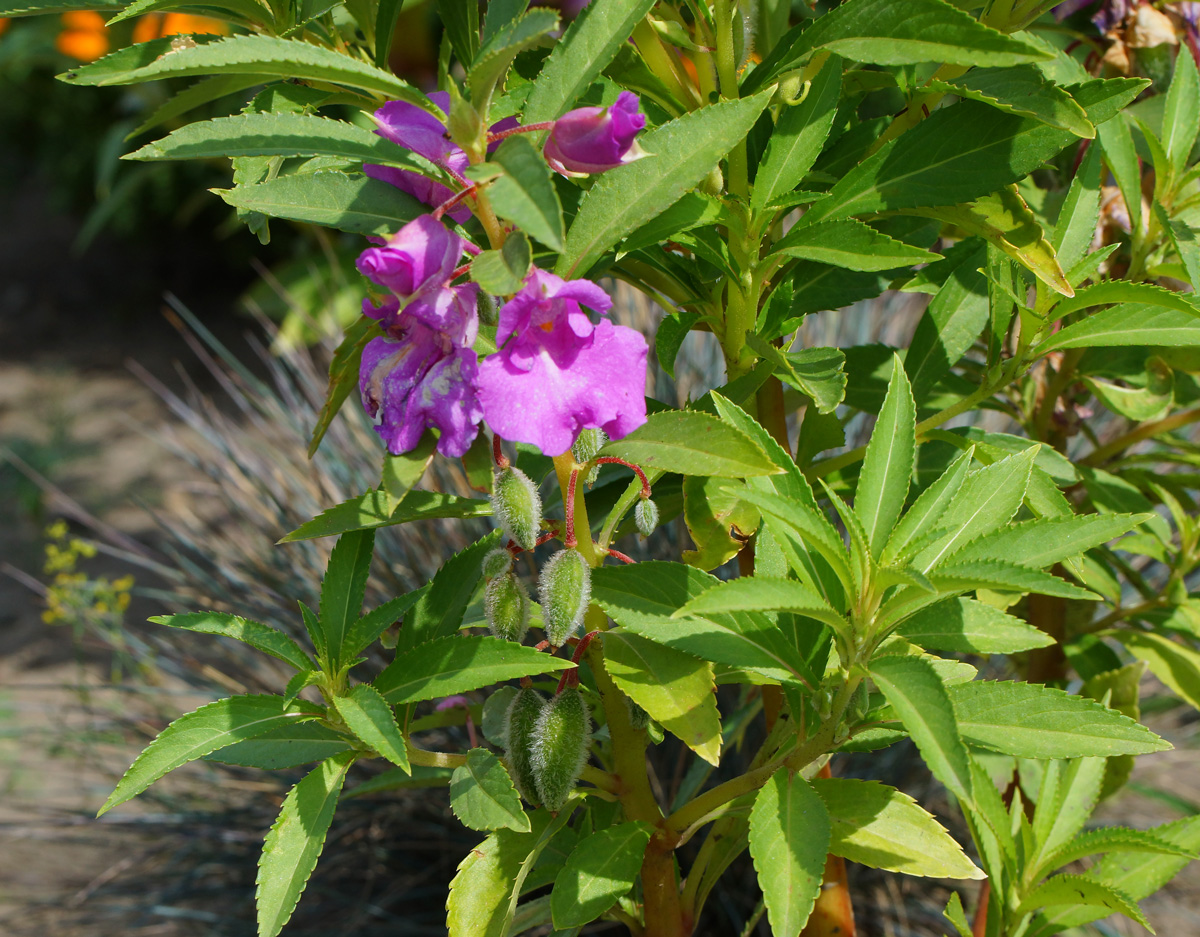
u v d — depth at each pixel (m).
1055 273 0.71
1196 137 0.78
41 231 3.51
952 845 0.70
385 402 0.66
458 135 0.66
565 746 0.69
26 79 2.85
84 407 2.58
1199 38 0.81
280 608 1.24
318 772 0.69
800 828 0.68
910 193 0.71
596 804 0.75
